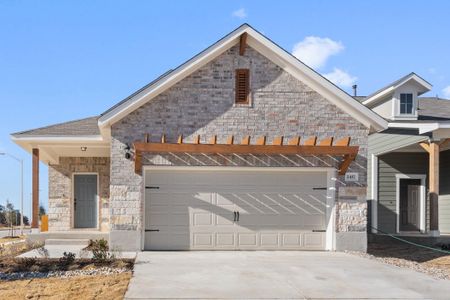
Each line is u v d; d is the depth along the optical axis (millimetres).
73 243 17281
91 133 18078
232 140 15086
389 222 21859
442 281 11750
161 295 9914
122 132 15430
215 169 15945
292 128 15938
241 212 16062
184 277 11492
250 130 15805
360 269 12734
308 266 13031
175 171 15906
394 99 20875
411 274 12320
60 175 21359
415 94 20875
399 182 22188
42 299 9570
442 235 19812
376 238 20641
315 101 16062
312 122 16016
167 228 15805
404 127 18609
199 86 15711
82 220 21422
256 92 15898
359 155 16125
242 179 16125
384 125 16094
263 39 15539
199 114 15672
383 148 21250
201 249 15859
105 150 20047
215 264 13148
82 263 12891
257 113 15867
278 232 16141
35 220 18078
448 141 18859
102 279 11133
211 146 14969
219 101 15758
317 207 16344
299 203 16281
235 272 12133
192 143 15383
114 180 15320
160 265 12891
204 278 11430
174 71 15359
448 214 21156
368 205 22062
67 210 21219
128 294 9938
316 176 16406
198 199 15945
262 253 15359
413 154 22297
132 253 14828
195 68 15664
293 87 16000
